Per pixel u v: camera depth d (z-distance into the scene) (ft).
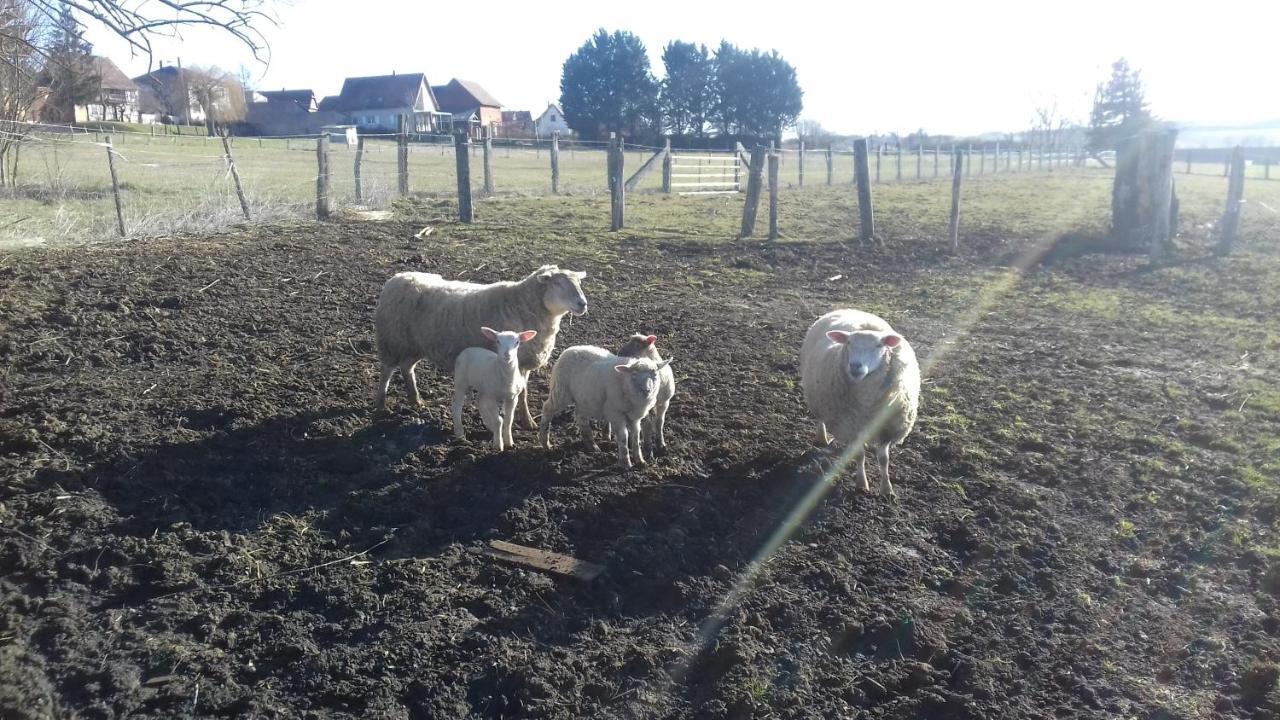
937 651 15.98
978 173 145.07
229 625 15.74
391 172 89.76
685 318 35.96
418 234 47.60
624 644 15.76
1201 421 25.96
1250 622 16.85
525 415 24.89
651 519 19.79
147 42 25.44
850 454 22.02
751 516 20.16
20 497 18.65
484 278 40.01
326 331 31.09
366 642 15.42
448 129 263.29
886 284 44.42
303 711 13.89
